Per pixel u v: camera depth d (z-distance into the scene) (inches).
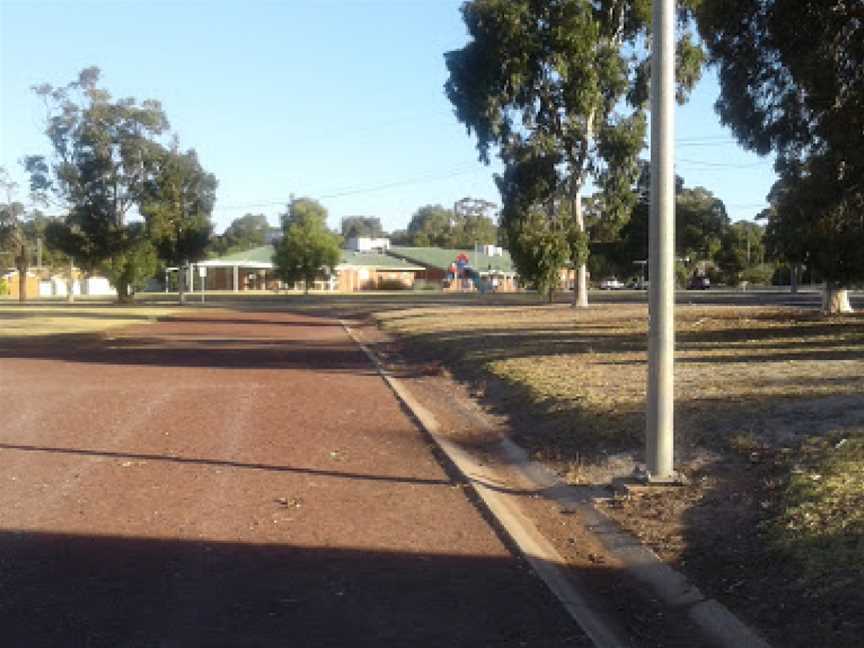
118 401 617.3
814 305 1557.6
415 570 258.7
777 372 534.9
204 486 359.9
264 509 325.4
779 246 857.5
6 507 324.8
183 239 2559.1
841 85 692.7
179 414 557.6
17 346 1143.0
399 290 4293.8
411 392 697.6
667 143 326.0
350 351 1081.4
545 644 204.8
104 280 4175.7
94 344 1180.5
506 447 454.3
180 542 283.4
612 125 1539.1
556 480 372.5
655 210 326.6
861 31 682.8
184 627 212.7
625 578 258.7
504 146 1539.1
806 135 784.3
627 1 1499.8
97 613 221.5
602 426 425.4
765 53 770.8
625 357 717.3
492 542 286.8
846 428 343.3
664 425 329.7
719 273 4018.2
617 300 2185.0
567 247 1551.4
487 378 689.6
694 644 207.9
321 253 3174.2
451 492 354.6
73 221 2437.3
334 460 416.8
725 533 272.1
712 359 639.1
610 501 327.6
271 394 661.9
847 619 198.4
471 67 1493.6
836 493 265.3
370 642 205.2
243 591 239.0
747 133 818.8
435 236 6186.0
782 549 241.9
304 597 235.0
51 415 550.9
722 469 330.3
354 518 314.7
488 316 1487.5
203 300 2893.7
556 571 260.2
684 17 1249.4
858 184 721.0
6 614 220.4
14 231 2854.3
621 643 207.9
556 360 721.6
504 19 1439.5
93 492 348.2
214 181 2593.5
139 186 2479.1
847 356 620.7
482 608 228.1
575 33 1434.5
